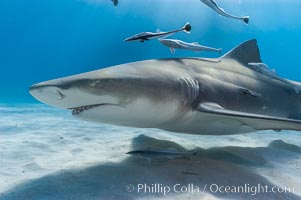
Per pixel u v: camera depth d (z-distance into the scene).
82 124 8.21
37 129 7.19
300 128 4.05
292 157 4.53
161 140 5.16
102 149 4.63
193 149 4.71
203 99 4.38
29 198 2.67
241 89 4.96
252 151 4.65
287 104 6.05
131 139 5.31
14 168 3.63
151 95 3.59
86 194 2.73
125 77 3.45
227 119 4.04
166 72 4.03
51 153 4.42
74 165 3.47
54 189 2.83
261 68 5.93
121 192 2.78
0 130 7.05
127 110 3.47
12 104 19.98
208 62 5.21
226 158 4.18
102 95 3.22
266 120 3.74
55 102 3.09
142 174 3.20
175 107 3.90
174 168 3.42
